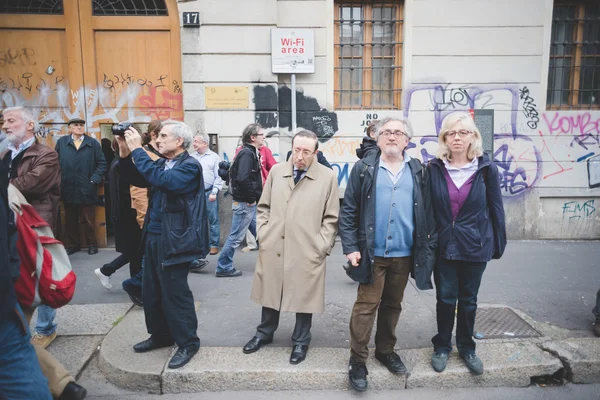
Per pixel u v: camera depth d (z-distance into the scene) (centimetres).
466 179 272
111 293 432
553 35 613
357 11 603
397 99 616
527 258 534
